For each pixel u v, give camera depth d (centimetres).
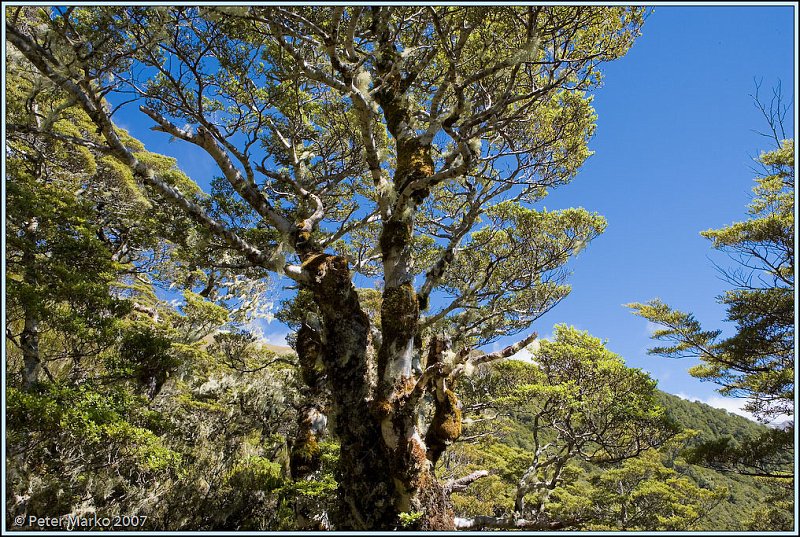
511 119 567
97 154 1123
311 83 683
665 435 961
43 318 520
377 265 923
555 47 543
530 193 829
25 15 472
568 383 986
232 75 616
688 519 1494
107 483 531
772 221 1042
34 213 589
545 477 1230
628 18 543
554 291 807
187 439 739
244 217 680
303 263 557
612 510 1524
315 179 746
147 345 594
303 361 612
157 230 679
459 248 792
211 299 1191
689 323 1209
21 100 641
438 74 697
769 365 1156
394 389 496
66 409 429
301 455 605
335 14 468
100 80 492
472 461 1434
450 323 844
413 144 573
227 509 622
